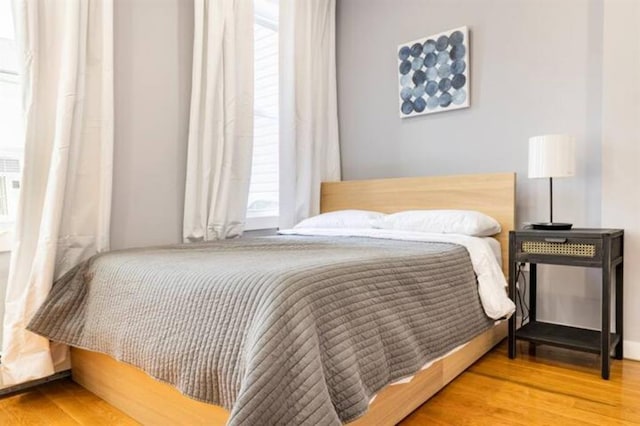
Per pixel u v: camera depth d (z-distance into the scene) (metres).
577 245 2.00
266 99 3.23
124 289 1.56
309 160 3.20
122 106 2.28
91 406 1.74
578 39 2.44
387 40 3.26
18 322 1.82
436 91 2.99
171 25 2.47
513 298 2.20
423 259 1.70
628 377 1.94
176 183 2.51
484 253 2.07
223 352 1.12
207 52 2.51
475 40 2.83
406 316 1.46
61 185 1.89
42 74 1.92
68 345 1.84
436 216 2.46
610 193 2.22
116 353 1.52
